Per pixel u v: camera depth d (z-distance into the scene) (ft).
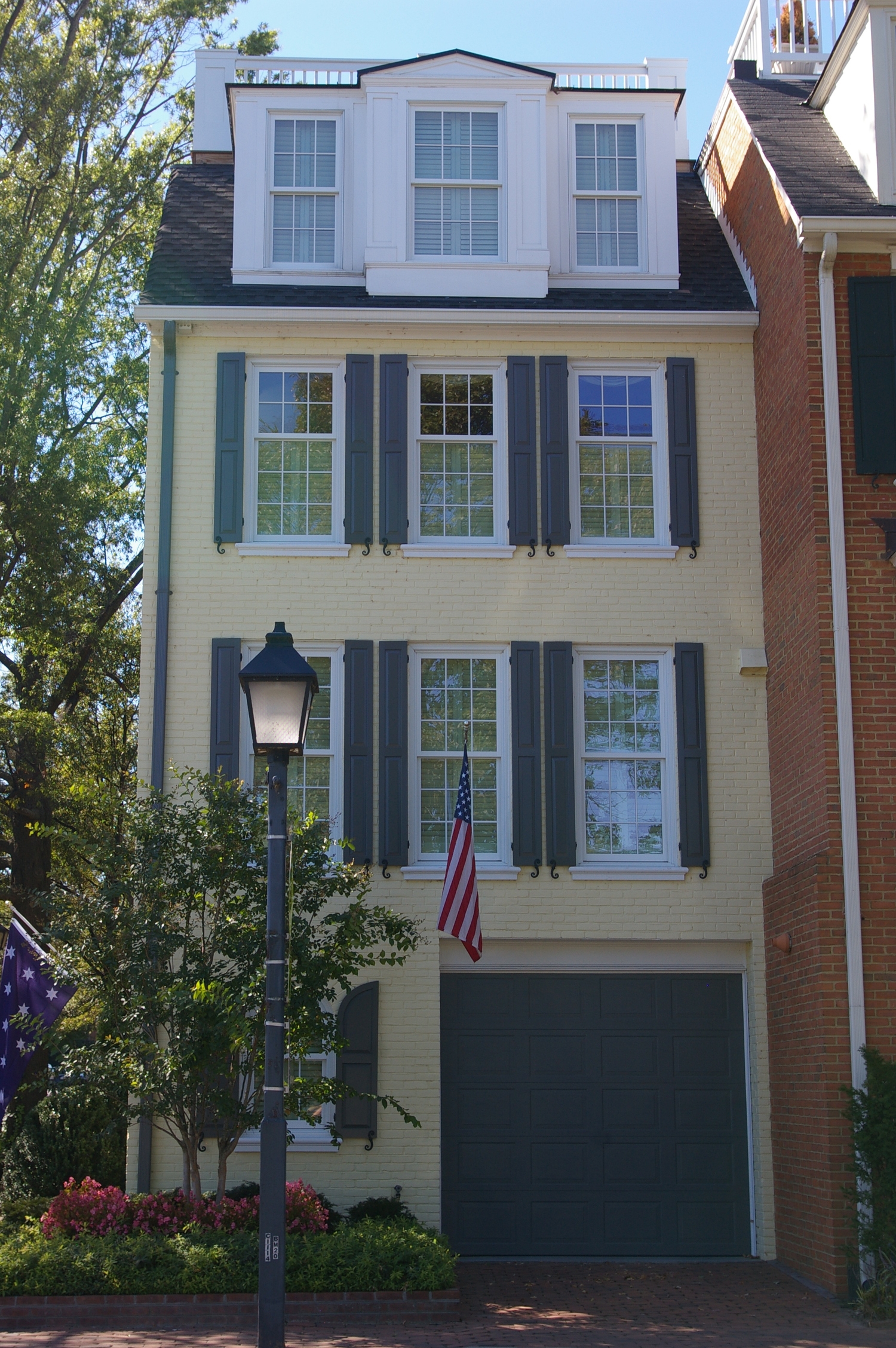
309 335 49.78
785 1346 32.94
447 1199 45.50
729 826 47.32
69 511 65.72
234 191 55.98
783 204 46.37
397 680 47.44
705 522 49.24
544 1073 46.52
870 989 40.06
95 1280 36.19
